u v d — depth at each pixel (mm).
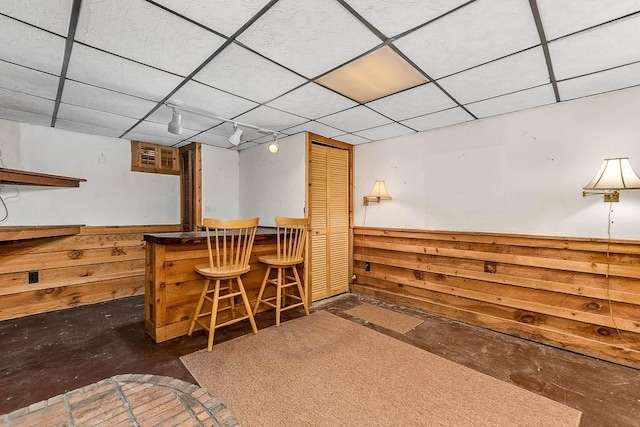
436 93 2441
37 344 2547
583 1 1378
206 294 2828
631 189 2189
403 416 1701
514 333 2824
